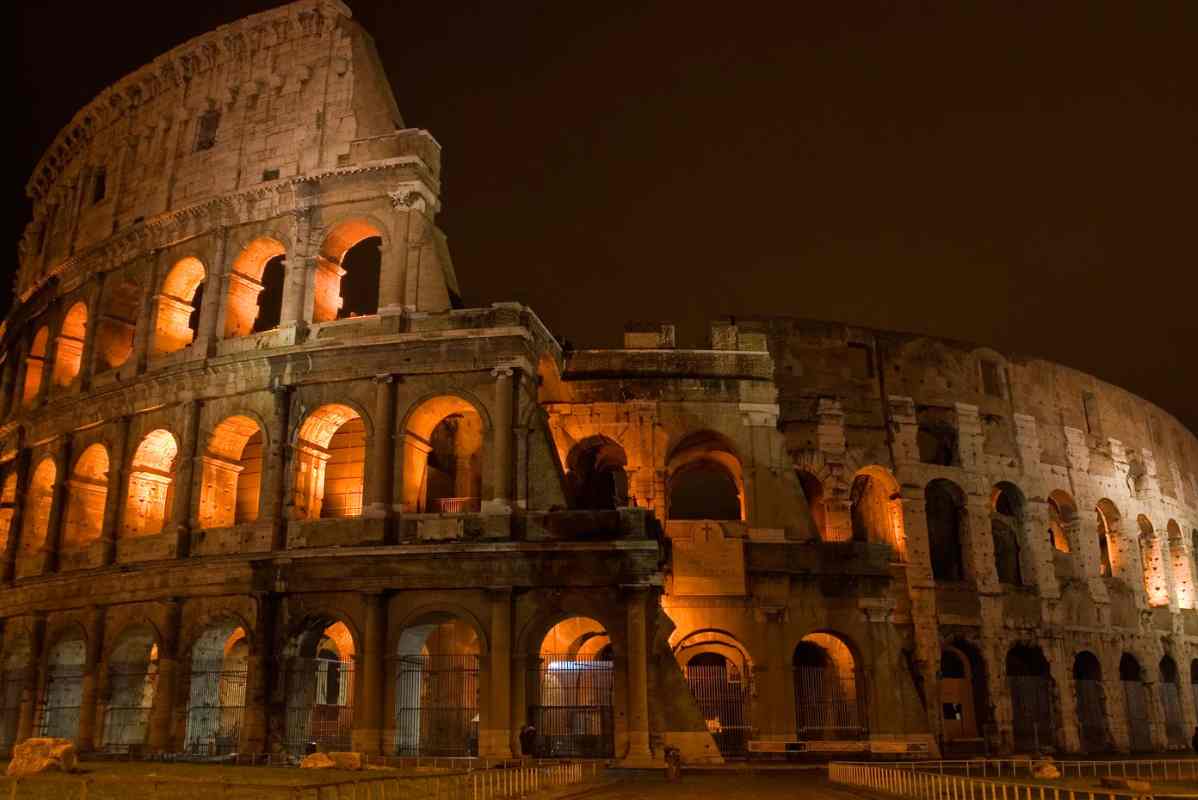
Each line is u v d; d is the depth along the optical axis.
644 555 44.09
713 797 32.03
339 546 46.22
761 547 52.84
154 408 52.84
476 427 56.28
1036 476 67.19
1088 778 40.28
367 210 51.19
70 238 62.38
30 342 64.56
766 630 51.59
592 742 44.44
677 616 51.88
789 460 54.59
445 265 52.75
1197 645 77.38
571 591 44.44
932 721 57.44
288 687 46.03
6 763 42.09
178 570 48.72
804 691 52.69
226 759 45.69
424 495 49.47
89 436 56.19
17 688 56.78
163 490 54.91
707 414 55.03
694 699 44.31
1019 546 66.25
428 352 47.69
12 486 62.12
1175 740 71.75
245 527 48.31
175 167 57.59
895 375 63.72
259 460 53.94
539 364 51.50
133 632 51.00
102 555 51.94
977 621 61.06
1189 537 81.50
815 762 48.56
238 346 51.53
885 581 52.97
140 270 57.19
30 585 54.81
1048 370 71.19
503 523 45.19
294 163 53.53
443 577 44.91
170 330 56.00
